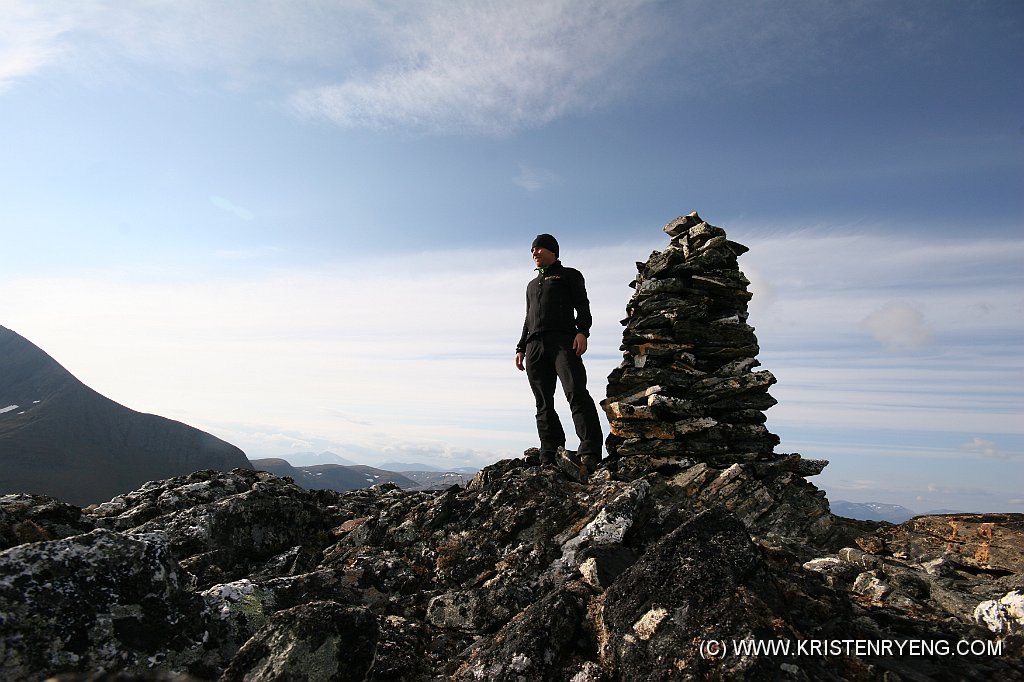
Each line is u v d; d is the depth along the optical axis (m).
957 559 7.64
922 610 5.91
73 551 4.63
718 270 12.88
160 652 4.58
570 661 4.78
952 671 4.43
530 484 8.78
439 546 7.57
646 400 11.93
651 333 12.70
